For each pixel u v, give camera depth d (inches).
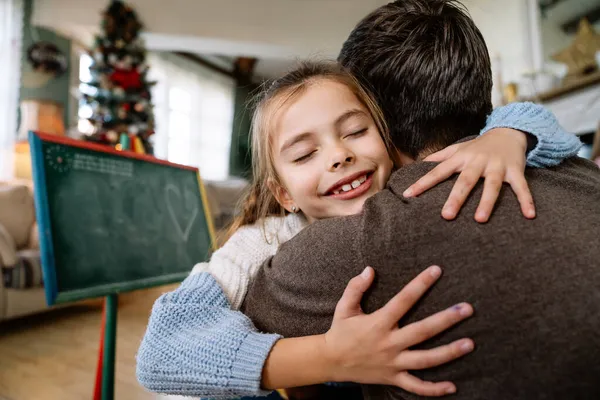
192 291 25.1
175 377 22.2
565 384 16.3
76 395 62.7
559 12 141.7
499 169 20.1
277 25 208.2
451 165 21.1
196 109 268.1
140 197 54.5
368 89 27.1
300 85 29.0
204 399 28.8
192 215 65.0
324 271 20.8
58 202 41.3
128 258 49.4
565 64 140.3
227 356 21.5
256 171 36.2
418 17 26.1
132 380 65.5
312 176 27.2
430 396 18.6
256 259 29.9
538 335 16.5
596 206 20.2
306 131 27.3
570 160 25.1
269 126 30.1
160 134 241.4
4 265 98.3
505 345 17.0
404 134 26.4
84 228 43.9
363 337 18.6
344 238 20.6
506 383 17.1
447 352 17.6
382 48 26.1
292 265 22.0
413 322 18.8
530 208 18.6
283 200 32.8
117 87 166.6
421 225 19.1
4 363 76.2
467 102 25.1
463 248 18.1
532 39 150.6
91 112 169.8
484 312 17.3
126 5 182.4
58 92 192.5
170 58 247.1
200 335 22.7
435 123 25.4
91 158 47.6
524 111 25.1
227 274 27.6
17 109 178.1
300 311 21.9
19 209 125.1
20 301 101.5
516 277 17.1
